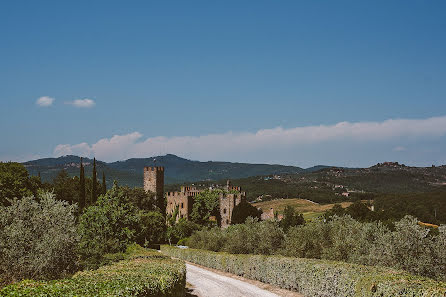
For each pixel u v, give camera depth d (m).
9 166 81.12
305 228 33.19
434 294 14.84
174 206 125.25
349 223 30.52
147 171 120.12
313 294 25.59
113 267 25.47
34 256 24.34
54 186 108.06
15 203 26.58
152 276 20.00
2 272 23.88
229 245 46.00
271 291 30.06
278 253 36.69
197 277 39.47
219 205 123.31
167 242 90.69
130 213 39.00
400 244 22.03
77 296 12.92
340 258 27.58
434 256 21.48
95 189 91.31
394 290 16.69
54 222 26.61
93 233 35.81
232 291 30.97
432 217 89.69
